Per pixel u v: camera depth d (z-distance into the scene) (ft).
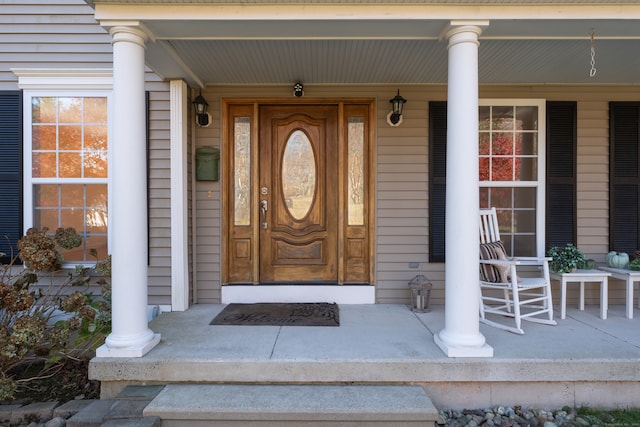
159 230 12.69
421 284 12.15
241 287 13.32
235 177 13.61
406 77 12.72
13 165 12.69
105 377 8.40
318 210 13.67
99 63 12.76
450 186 8.79
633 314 12.24
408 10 8.49
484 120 13.48
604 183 13.34
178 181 12.48
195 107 12.82
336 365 8.41
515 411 8.42
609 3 8.36
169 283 12.65
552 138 13.32
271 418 7.45
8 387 8.77
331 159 13.62
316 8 8.50
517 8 8.45
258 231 13.51
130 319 8.71
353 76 12.63
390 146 13.29
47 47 12.73
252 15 8.54
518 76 12.69
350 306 12.98
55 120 12.84
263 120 13.61
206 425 7.57
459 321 8.65
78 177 12.88
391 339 9.71
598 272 12.03
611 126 13.29
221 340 9.64
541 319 11.51
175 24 8.79
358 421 7.51
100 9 8.49
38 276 12.67
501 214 13.50
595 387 8.55
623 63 11.55
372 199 13.35
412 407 7.49
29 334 9.10
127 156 8.66
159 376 8.45
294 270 13.65
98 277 12.76
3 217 12.66
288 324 10.92
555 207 13.32
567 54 10.83
